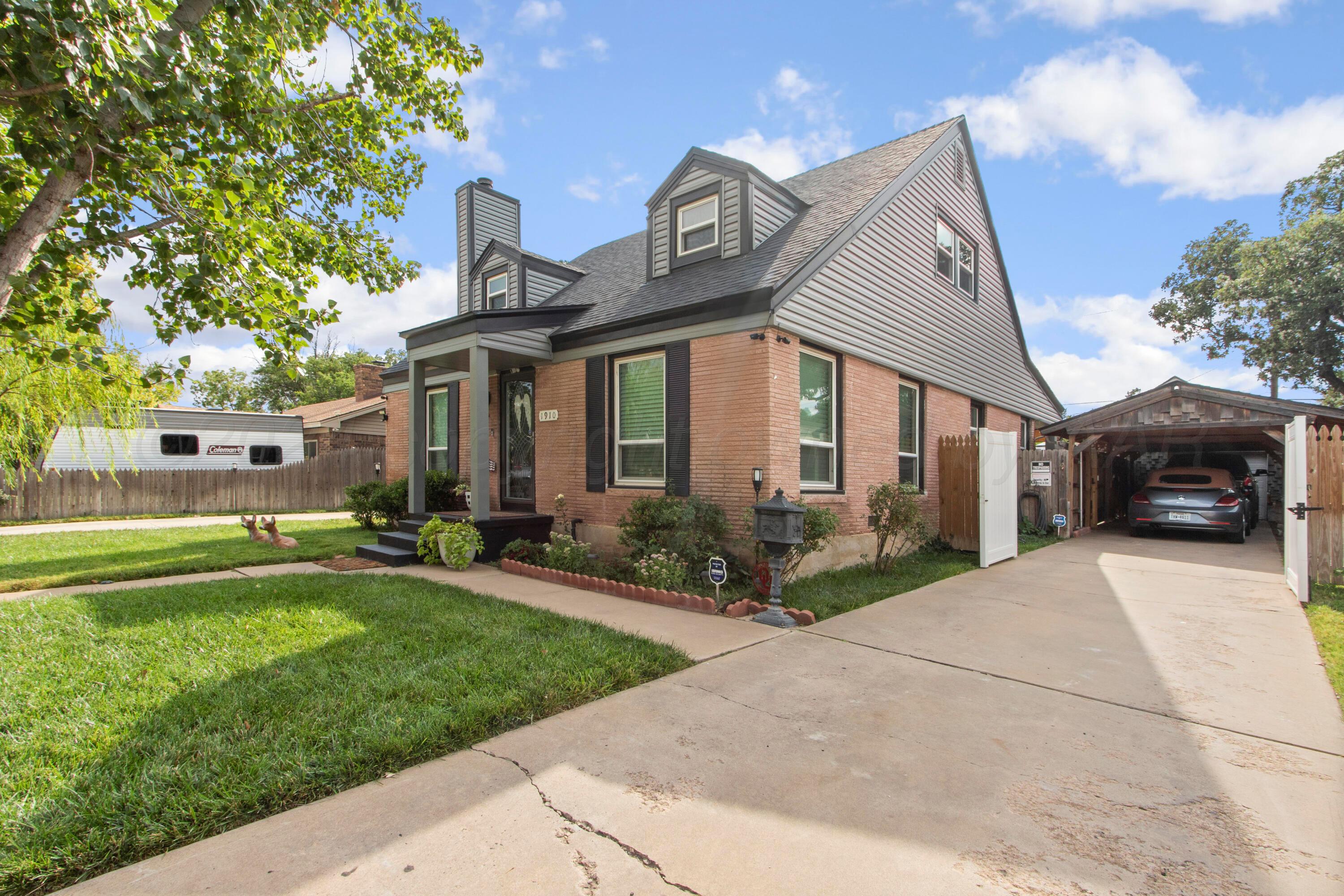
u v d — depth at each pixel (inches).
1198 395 413.1
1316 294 729.0
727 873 83.3
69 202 133.4
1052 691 154.0
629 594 253.4
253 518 406.6
